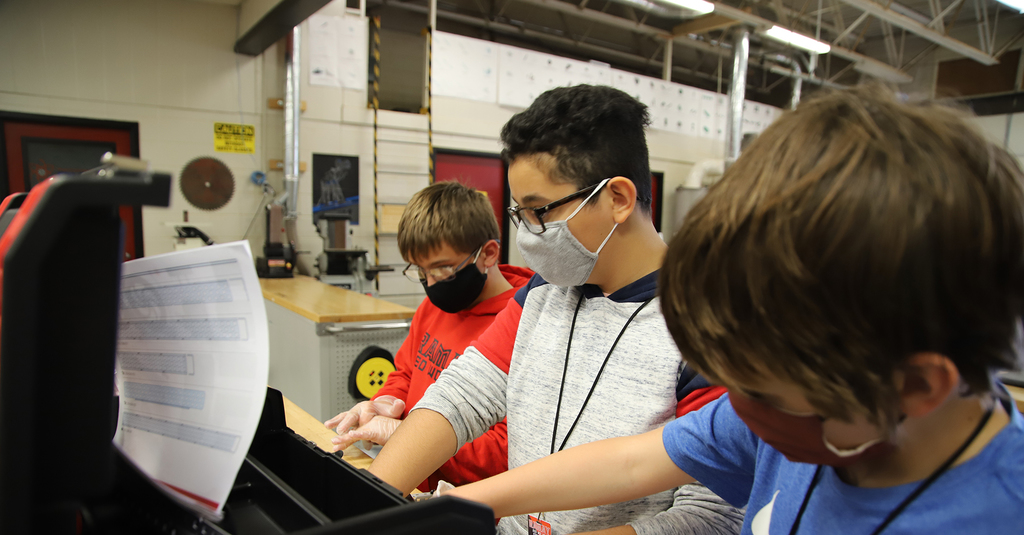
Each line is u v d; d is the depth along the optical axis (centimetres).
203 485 34
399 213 443
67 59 350
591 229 71
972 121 27
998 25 622
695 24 537
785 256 26
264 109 407
